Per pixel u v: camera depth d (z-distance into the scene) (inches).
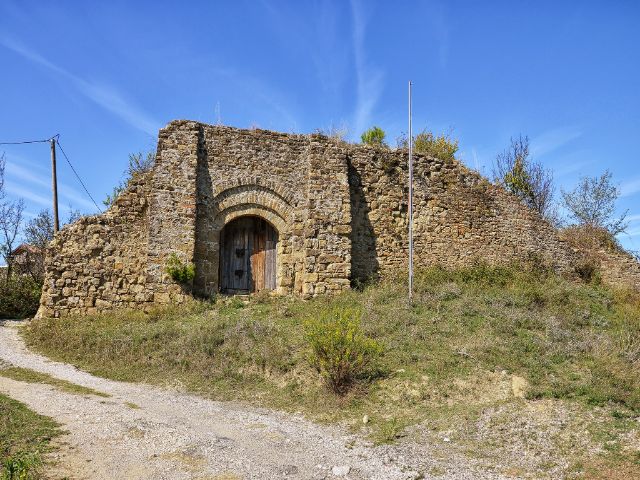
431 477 274.7
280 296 646.5
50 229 1080.2
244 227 674.8
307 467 278.7
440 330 504.7
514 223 816.9
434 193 765.9
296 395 407.2
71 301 591.5
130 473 254.7
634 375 404.2
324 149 686.5
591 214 1218.6
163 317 578.6
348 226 674.2
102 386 418.6
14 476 229.6
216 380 440.5
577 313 601.9
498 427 337.7
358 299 617.6
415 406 377.4
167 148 627.2
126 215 619.5
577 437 318.3
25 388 390.3
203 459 276.8
